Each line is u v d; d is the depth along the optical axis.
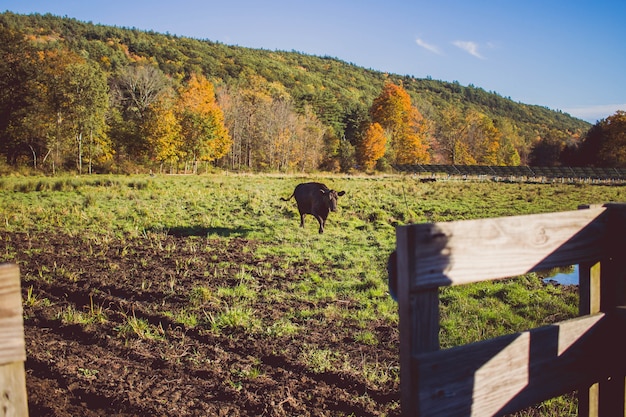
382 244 11.60
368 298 7.35
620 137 59.75
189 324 6.04
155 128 47.12
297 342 5.51
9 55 44.62
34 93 44.41
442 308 6.75
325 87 154.88
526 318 6.38
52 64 47.56
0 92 43.66
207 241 12.00
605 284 2.20
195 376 4.63
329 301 7.16
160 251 10.75
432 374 1.64
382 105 77.75
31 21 149.12
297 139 70.12
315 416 3.90
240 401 4.13
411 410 1.64
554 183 39.41
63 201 18.83
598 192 28.34
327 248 11.18
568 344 2.03
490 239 1.79
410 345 1.63
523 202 21.16
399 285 1.65
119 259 9.92
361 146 70.75
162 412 3.93
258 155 70.06
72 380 4.47
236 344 5.44
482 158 86.19
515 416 3.85
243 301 7.01
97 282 8.01
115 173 46.25
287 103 76.06
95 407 4.02
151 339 5.55
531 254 1.91
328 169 72.12
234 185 28.17
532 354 1.91
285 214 16.55
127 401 4.09
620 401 2.17
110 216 15.20
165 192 22.23
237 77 130.50
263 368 4.82
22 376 1.31
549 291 7.69
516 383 1.87
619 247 2.14
